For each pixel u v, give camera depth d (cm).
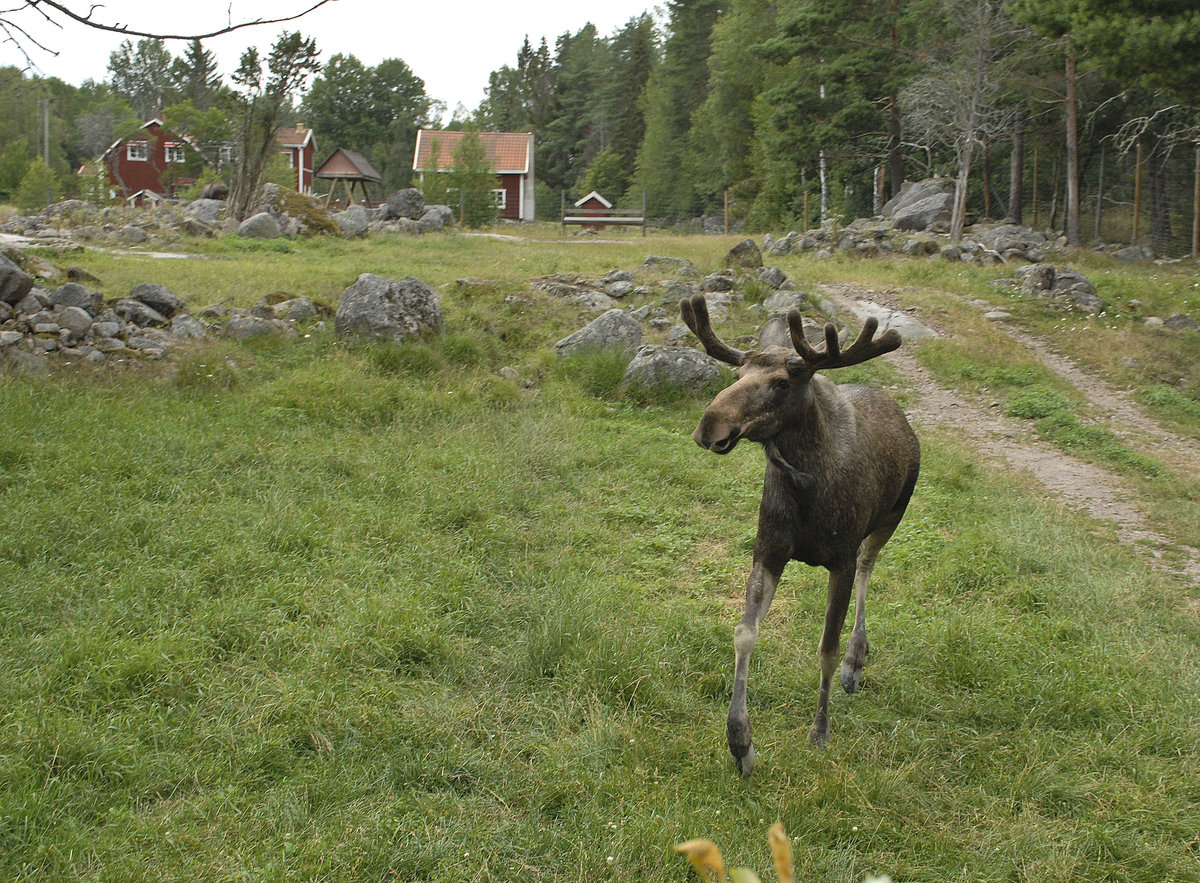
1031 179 4322
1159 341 1586
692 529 766
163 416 867
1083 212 4138
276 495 706
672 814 391
